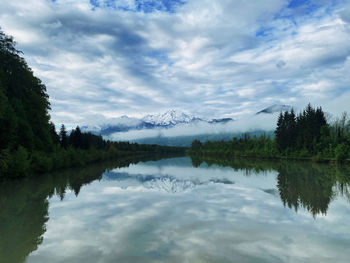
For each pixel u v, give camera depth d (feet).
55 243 39.60
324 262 32.81
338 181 115.34
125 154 503.61
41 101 181.57
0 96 117.80
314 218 53.98
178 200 73.51
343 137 279.49
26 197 78.18
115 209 62.34
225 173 160.35
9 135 126.21
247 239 41.14
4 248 37.65
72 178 132.05
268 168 195.11
